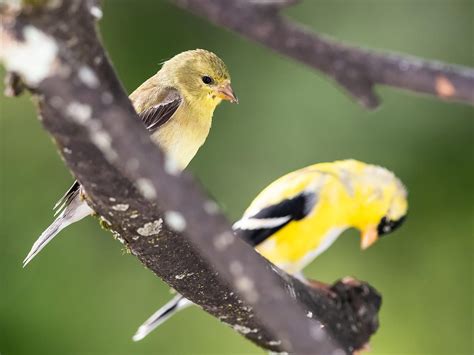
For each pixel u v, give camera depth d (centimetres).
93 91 344
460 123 1150
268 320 335
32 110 1175
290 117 1142
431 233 1189
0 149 1162
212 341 1159
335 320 705
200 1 521
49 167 1166
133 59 1192
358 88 514
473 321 1166
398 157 1144
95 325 1136
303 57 518
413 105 1144
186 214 322
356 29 1148
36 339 1130
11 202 1150
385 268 1183
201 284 516
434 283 1180
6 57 348
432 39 1140
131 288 1147
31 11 348
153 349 1148
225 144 1161
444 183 1172
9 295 1130
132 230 459
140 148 333
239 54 1176
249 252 367
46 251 1141
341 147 1134
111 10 1191
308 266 1176
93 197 438
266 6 515
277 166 1143
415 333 1161
